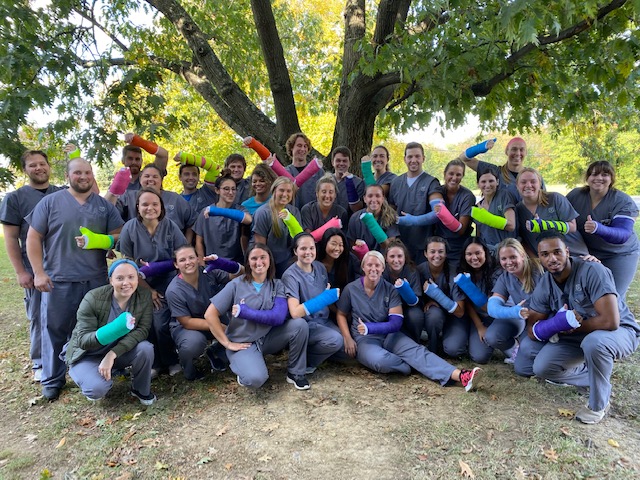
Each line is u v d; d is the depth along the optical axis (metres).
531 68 4.90
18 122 5.67
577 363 3.45
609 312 3.12
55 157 7.02
